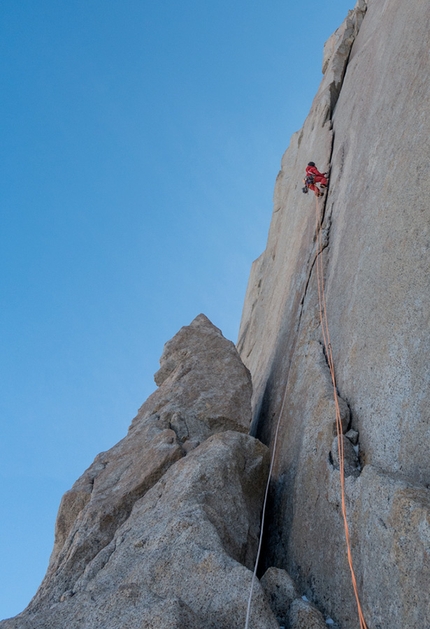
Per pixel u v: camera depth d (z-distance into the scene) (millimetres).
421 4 10445
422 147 8203
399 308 7496
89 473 11055
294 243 15594
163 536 7293
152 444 10727
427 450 6090
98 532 9242
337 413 7918
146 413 12156
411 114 9031
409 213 7977
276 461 9758
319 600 6871
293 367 10797
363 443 7457
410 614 5227
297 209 17062
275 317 15055
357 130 12766
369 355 7969
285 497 8773
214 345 13398
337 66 17406
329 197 13375
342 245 10938
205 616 6137
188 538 7074
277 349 13336
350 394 8250
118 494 9797
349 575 6441
